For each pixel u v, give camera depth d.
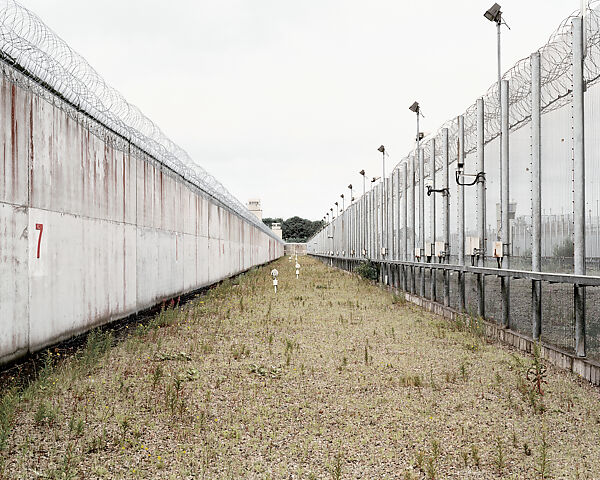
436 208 15.04
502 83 10.26
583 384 6.49
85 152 9.07
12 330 6.71
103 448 4.50
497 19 10.59
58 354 7.48
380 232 23.36
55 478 3.91
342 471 4.14
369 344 9.09
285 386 6.48
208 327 10.86
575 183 7.47
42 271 7.50
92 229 9.37
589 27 7.27
